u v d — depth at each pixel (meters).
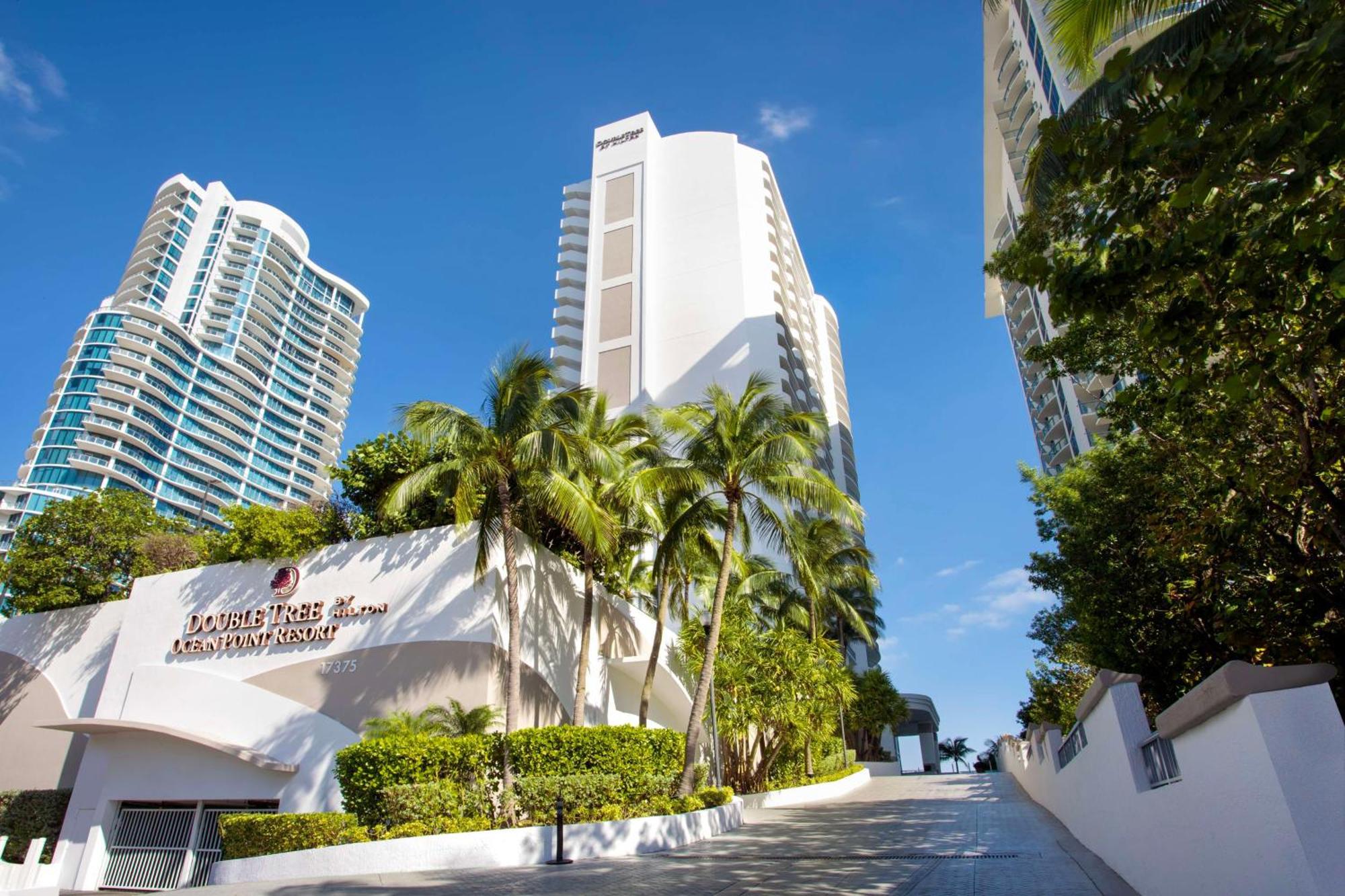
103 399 109.25
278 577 22.44
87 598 27.86
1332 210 5.61
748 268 73.44
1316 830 4.20
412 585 20.81
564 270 80.44
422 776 16.19
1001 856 11.78
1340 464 9.30
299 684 20.61
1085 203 7.92
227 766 20.06
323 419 144.62
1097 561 17.27
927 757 77.38
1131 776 8.23
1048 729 17.12
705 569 29.27
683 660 29.03
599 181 82.19
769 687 24.88
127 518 29.80
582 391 21.02
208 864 19.45
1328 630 11.38
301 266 147.75
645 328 71.75
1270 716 4.53
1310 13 5.61
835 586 39.28
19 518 96.50
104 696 22.58
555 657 22.64
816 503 21.16
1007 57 56.69
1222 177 5.73
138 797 20.50
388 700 19.56
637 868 12.95
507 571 18.45
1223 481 10.97
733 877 11.44
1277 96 5.61
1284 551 11.41
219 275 133.38
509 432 19.14
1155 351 9.65
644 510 23.38
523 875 12.88
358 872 14.32
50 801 21.84
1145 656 16.89
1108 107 9.34
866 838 15.27
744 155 82.00
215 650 22.05
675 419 22.66
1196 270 6.65
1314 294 6.20
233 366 127.12
